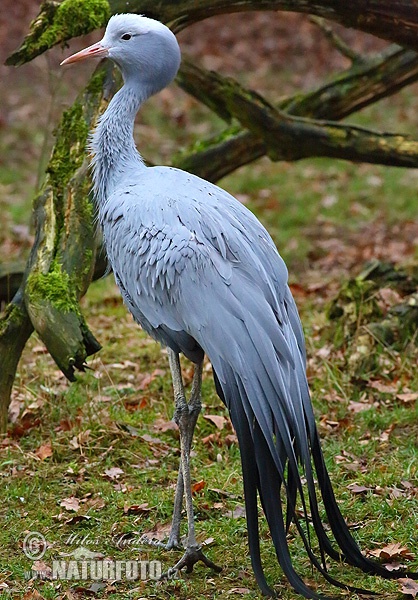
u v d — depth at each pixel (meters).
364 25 11.94
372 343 12.82
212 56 31.36
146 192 8.61
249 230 8.39
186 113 27.39
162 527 9.27
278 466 7.54
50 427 11.43
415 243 19.03
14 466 10.48
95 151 9.30
